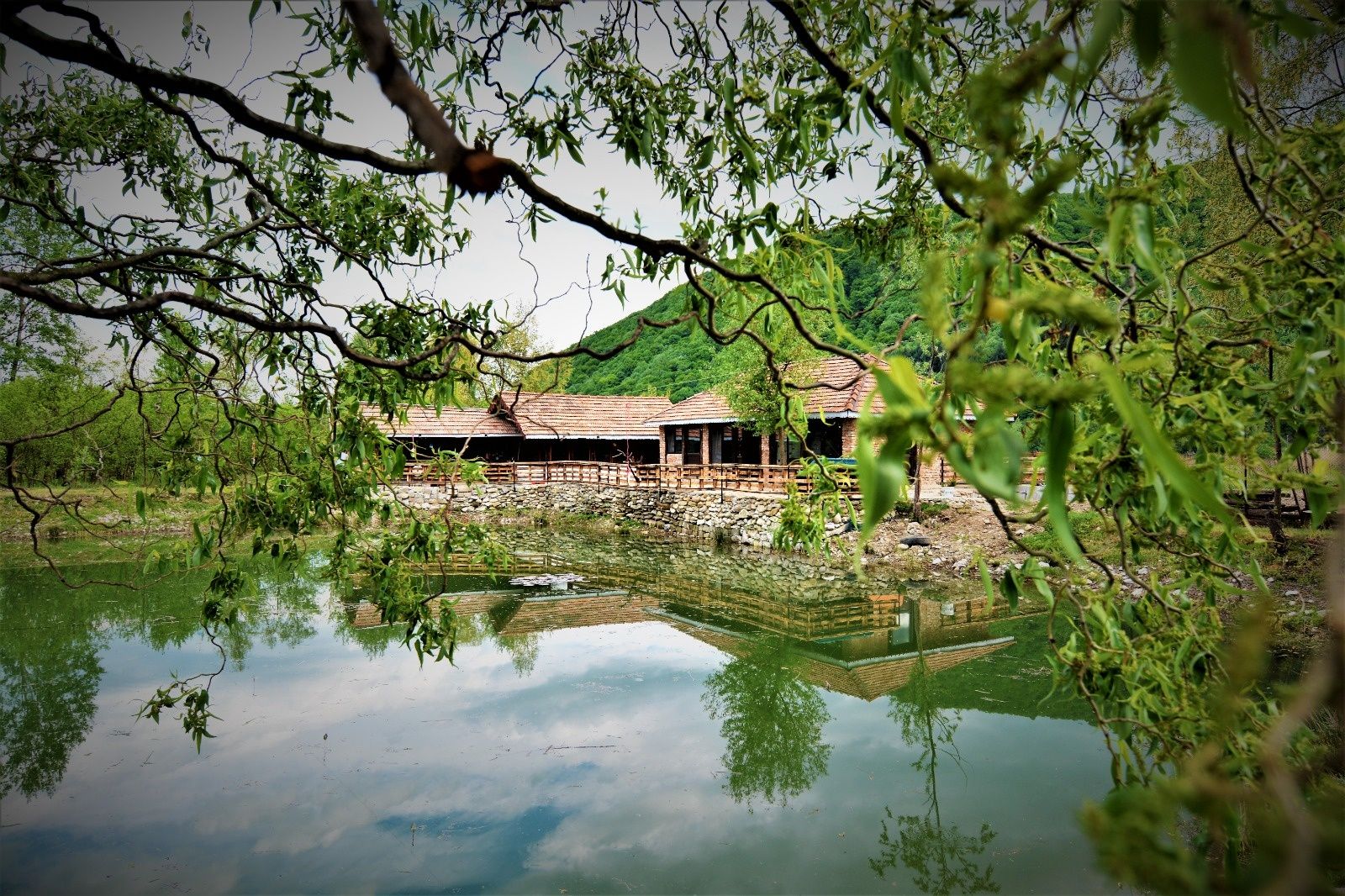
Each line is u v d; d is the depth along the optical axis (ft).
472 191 2.59
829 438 78.59
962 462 2.05
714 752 26.43
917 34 4.39
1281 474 5.36
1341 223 6.04
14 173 9.73
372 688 32.94
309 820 21.68
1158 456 1.75
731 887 18.03
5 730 28.40
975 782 23.31
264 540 11.21
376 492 11.75
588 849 20.04
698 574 62.23
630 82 8.61
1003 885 17.69
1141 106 3.62
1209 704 6.10
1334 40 5.58
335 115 8.89
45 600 47.98
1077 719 28.27
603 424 130.00
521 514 104.12
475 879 18.56
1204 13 1.51
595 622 46.16
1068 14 1.90
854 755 25.90
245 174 8.75
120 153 10.93
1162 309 6.82
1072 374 5.98
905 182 9.71
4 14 4.06
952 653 37.52
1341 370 5.01
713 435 110.73
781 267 8.06
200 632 41.68
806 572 60.95
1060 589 6.97
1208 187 6.72
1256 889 1.50
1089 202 6.59
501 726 28.73
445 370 9.70
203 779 24.27
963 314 4.53
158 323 10.84
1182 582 6.75
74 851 20.15
